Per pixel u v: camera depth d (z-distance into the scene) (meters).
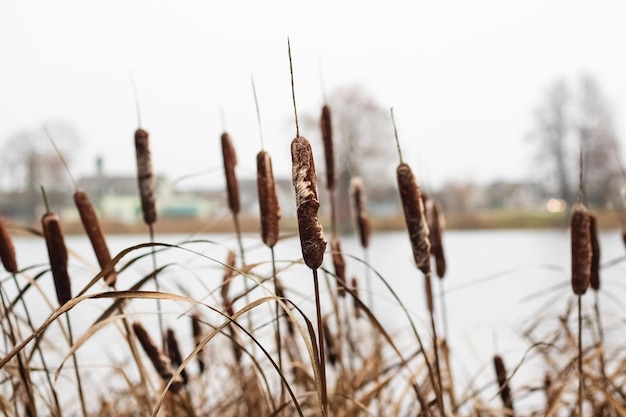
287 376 2.24
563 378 1.98
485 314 4.17
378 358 2.14
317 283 1.28
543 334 2.29
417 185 1.51
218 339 2.18
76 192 1.55
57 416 1.55
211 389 2.17
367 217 2.14
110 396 2.35
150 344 1.64
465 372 2.44
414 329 1.49
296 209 1.26
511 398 1.99
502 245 9.26
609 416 1.96
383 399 2.13
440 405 1.51
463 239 10.70
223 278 1.81
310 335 1.31
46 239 1.51
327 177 1.97
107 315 1.53
